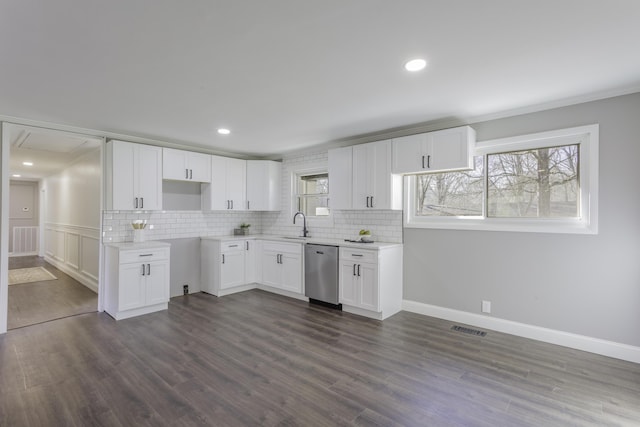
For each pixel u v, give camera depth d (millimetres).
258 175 5539
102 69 2385
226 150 5344
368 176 4223
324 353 2979
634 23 1823
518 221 3463
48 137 4031
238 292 5152
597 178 2955
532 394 2322
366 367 2717
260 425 1994
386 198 4066
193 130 4105
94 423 2006
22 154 5355
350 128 4035
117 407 2164
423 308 4055
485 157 3670
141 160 4336
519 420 2043
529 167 3412
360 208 4305
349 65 2354
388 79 2594
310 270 4508
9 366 2701
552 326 3203
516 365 2748
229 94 2898
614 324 2898
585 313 3035
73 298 4773
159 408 2156
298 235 5465
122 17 1755
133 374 2586
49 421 2023
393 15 1758
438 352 3000
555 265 3189
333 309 4285
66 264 6590
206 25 1843
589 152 3016
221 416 2078
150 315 4023
